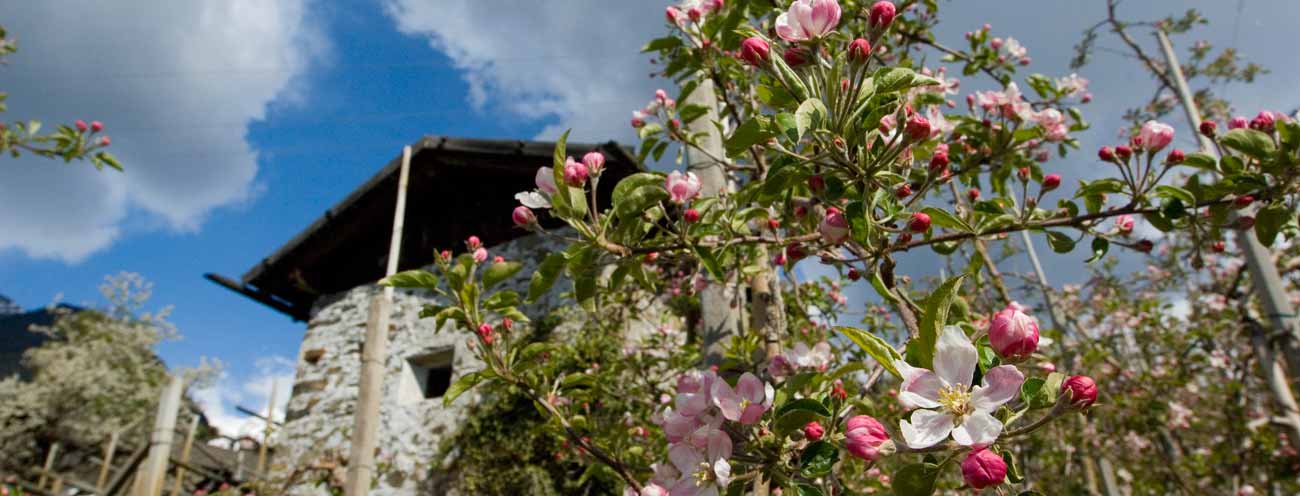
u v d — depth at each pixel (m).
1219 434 5.12
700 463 1.25
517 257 6.83
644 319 5.55
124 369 17.19
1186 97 4.49
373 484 6.28
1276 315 3.63
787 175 1.38
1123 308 5.64
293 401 7.42
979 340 1.05
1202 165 1.59
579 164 1.61
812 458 1.14
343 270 8.80
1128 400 4.79
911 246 1.61
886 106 1.19
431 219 8.06
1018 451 5.41
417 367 6.92
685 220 1.69
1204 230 1.66
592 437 2.79
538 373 2.30
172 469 8.23
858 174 1.24
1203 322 5.27
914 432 0.91
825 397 1.39
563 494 5.27
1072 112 2.53
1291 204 1.54
